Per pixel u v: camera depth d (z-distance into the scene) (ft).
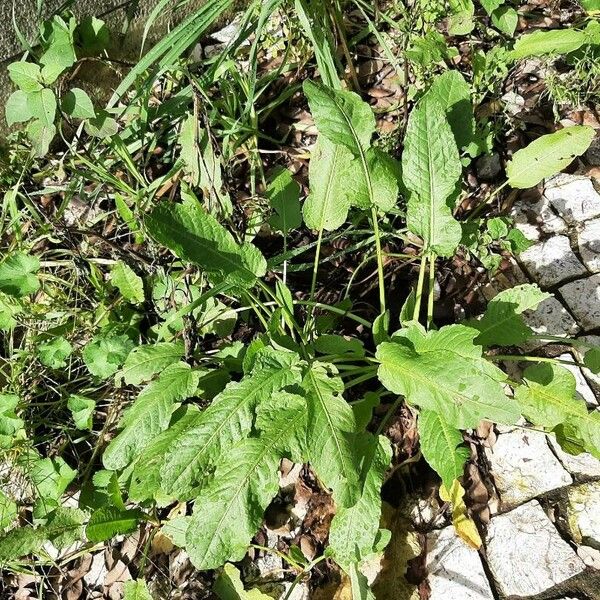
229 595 1.74
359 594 1.56
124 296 2.02
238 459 1.44
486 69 2.39
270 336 1.74
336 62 2.49
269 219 2.03
